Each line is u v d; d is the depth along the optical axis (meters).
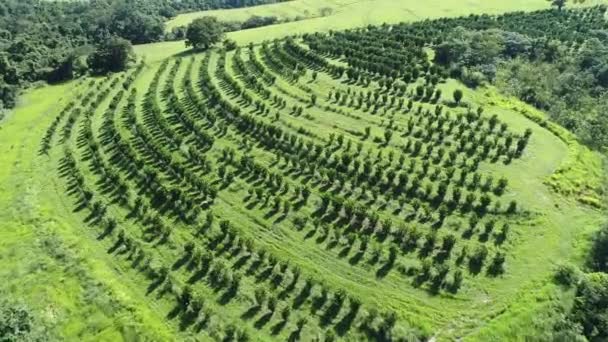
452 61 104.06
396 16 145.00
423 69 97.06
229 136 78.94
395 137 72.81
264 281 50.22
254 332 44.75
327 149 70.69
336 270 50.56
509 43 111.81
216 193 63.66
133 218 62.00
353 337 43.38
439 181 61.97
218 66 109.69
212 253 54.56
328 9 170.50
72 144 82.81
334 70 99.31
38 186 71.69
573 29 122.44
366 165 64.12
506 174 62.69
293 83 96.50
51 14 174.75
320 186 63.81
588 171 64.06
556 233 53.41
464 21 131.25
